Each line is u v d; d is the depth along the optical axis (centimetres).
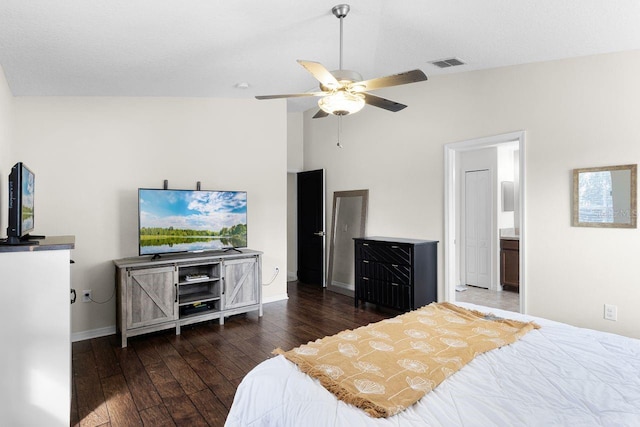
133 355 320
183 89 390
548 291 340
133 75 323
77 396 251
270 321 415
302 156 653
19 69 273
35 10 201
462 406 125
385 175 498
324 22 274
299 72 377
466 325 206
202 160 441
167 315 362
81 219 362
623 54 298
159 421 223
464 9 257
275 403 138
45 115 345
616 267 302
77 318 358
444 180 427
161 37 257
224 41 281
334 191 583
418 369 150
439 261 434
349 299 517
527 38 294
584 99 317
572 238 325
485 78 386
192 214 405
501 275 558
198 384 268
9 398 199
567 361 159
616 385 139
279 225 511
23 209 216
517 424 115
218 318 407
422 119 450
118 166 383
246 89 420
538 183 345
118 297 360
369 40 312
